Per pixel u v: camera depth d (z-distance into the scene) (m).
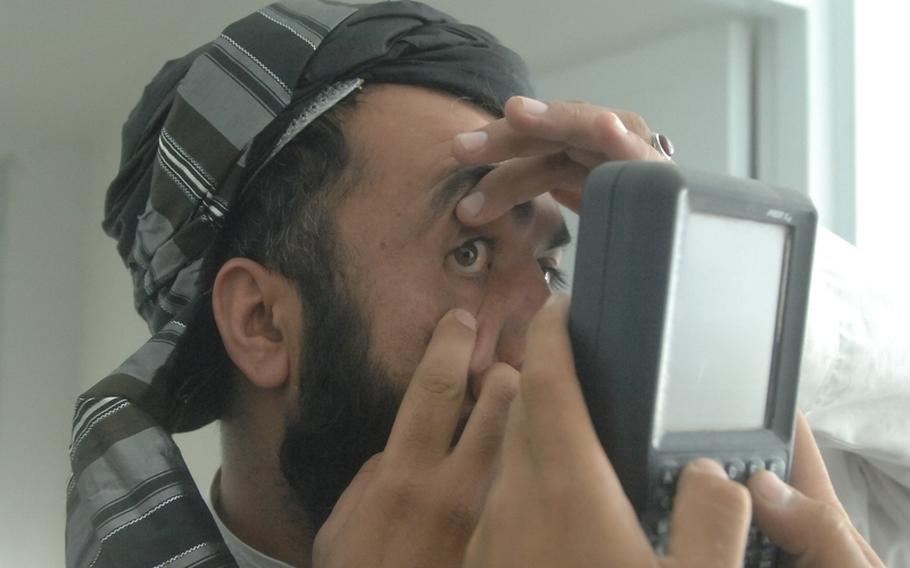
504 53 0.71
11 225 1.79
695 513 0.37
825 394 0.77
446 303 0.61
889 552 0.92
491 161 0.57
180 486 0.62
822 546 0.41
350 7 0.69
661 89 1.20
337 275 0.63
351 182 0.63
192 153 0.68
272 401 0.69
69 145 1.82
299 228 0.65
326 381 0.63
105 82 1.50
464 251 0.62
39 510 1.75
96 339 1.77
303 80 0.65
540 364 0.40
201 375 0.71
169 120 0.70
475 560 0.40
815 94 1.11
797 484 0.50
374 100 0.65
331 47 0.66
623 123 0.59
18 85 1.50
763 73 1.14
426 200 0.62
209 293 0.70
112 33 1.30
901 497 0.90
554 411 0.39
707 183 0.40
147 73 1.46
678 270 0.40
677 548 0.37
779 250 0.45
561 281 0.70
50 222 1.79
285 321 0.65
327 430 0.63
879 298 0.80
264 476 0.71
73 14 1.24
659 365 0.39
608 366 0.40
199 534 0.60
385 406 0.61
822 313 0.75
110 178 1.73
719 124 1.12
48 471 1.77
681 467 0.40
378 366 0.62
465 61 0.68
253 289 0.67
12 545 1.71
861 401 0.81
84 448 0.65
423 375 0.54
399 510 0.52
